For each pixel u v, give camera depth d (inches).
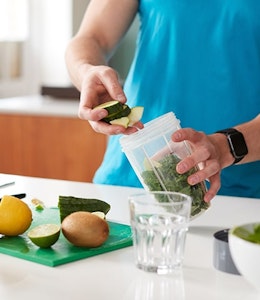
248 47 83.1
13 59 195.2
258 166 83.7
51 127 151.9
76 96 163.0
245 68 83.5
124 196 76.5
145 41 87.9
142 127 64.5
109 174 87.2
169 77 85.7
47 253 56.1
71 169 152.4
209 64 84.2
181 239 54.1
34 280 51.6
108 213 69.4
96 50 85.4
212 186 64.3
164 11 85.7
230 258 53.1
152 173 62.5
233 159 69.4
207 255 57.6
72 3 169.9
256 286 47.0
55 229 58.1
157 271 53.5
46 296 48.7
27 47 194.9
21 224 59.4
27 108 152.6
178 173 62.4
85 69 77.7
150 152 62.6
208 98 84.6
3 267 54.1
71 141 151.2
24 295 48.8
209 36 84.0
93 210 63.1
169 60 85.7
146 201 55.8
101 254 57.4
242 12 82.7
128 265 55.1
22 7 192.9
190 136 62.8
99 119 63.9
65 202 62.1
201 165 65.7
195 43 84.4
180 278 52.4
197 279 52.2
